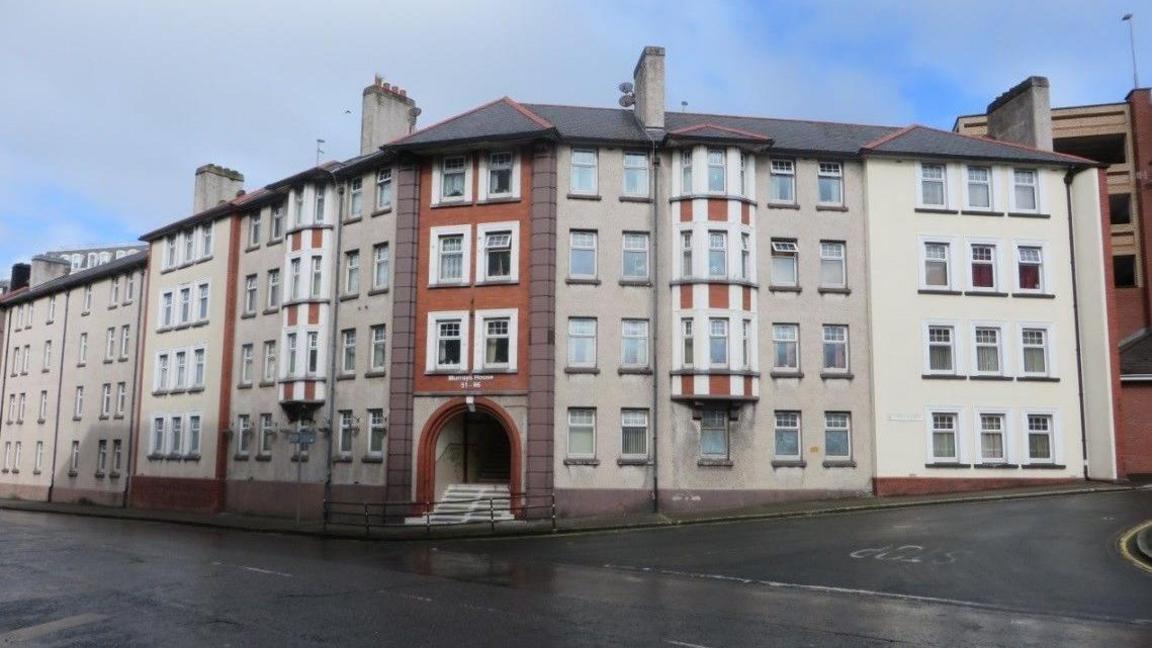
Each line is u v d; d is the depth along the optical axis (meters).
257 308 38.53
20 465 56.34
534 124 31.95
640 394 30.67
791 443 31.31
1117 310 43.22
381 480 31.62
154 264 46.28
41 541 24.56
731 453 30.59
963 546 19.61
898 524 23.84
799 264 32.25
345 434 33.56
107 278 50.91
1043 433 32.25
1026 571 16.52
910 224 32.75
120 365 48.09
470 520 28.98
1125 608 13.21
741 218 31.45
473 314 31.28
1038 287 33.09
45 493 52.62
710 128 31.98
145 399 44.75
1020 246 33.19
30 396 56.91
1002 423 32.12
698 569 17.81
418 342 31.75
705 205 31.17
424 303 31.91
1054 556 18.05
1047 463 31.88
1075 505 26.25
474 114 34.12
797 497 30.70
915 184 33.00
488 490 31.12
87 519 36.06
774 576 16.70
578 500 29.84
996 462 31.66
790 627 11.81
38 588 15.35
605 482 30.05
